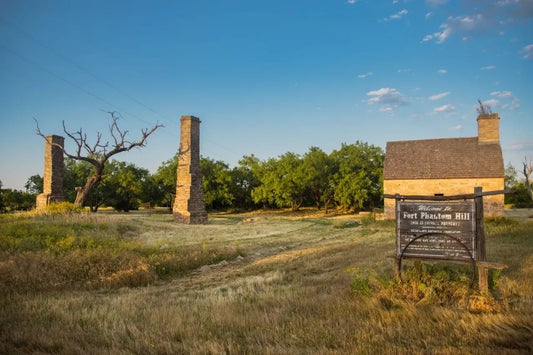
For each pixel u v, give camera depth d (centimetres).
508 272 955
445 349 491
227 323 659
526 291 755
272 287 1016
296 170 6362
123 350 530
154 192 7481
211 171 7531
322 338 559
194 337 581
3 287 1050
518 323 571
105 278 1255
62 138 4247
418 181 3609
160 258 1544
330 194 6412
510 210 5159
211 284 1214
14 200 6862
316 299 791
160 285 1280
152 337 581
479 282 754
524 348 495
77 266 1294
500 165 3372
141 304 876
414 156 3819
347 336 562
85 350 538
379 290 816
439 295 754
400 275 845
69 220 2673
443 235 806
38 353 525
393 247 1723
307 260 1538
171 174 6988
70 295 1029
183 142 4472
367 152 6322
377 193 6022
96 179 3738
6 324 686
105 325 648
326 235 2964
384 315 646
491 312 645
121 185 6794
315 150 6688
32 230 1997
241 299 852
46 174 4144
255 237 2902
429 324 596
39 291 1085
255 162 8319
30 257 1302
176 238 2784
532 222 2775
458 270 891
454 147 3741
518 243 1622
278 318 671
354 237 2644
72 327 658
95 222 2789
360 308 695
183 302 898
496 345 516
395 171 3741
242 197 8156
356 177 5906
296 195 6856
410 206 844
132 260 1441
